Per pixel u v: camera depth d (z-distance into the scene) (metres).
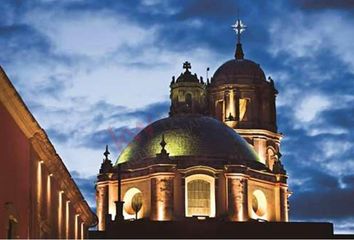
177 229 104.94
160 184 118.12
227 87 134.50
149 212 118.19
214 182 118.81
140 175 120.50
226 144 122.44
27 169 51.84
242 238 105.88
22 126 49.69
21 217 50.06
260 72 136.62
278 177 124.69
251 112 134.38
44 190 57.97
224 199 118.50
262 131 133.75
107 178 123.38
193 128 123.81
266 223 107.12
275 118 136.62
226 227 105.94
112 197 122.94
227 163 119.69
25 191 51.25
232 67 136.25
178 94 131.12
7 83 43.53
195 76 132.38
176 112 130.12
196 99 131.12
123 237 103.19
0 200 44.50
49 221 59.81
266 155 133.88
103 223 122.12
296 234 107.00
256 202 122.38
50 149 57.00
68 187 67.50
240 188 118.69
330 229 107.69
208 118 126.88
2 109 44.56
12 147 47.44
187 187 119.00
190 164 119.19
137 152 123.31
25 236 51.25
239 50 140.88
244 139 129.62
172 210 117.38
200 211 118.19
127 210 120.50
